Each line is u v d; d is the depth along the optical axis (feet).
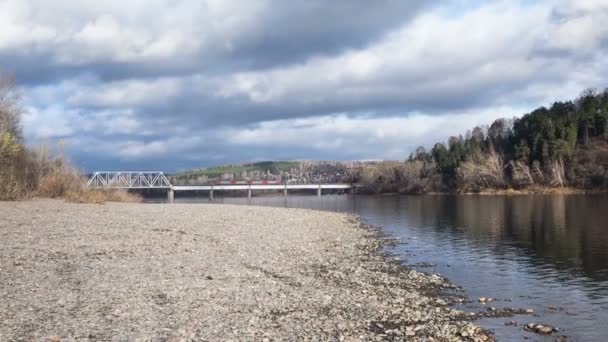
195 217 179.32
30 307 58.44
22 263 82.12
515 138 557.74
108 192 288.30
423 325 59.93
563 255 118.21
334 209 327.88
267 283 78.69
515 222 199.82
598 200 336.90
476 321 64.64
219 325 55.26
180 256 98.02
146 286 71.41
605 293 80.79
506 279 92.38
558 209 262.26
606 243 135.23
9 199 201.77
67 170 250.98
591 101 545.44
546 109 584.40
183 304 63.16
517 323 63.82
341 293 75.25
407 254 122.62
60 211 169.58
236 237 132.98
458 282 89.61
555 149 489.67
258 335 52.65
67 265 82.58
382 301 71.41
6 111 242.58
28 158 236.43
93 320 54.60
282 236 144.25
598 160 464.65
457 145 598.75
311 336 53.52
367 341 53.36
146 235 121.70
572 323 64.18
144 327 53.01
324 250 124.57
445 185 568.00
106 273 78.48
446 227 188.14
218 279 79.10
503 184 508.94
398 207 335.47
